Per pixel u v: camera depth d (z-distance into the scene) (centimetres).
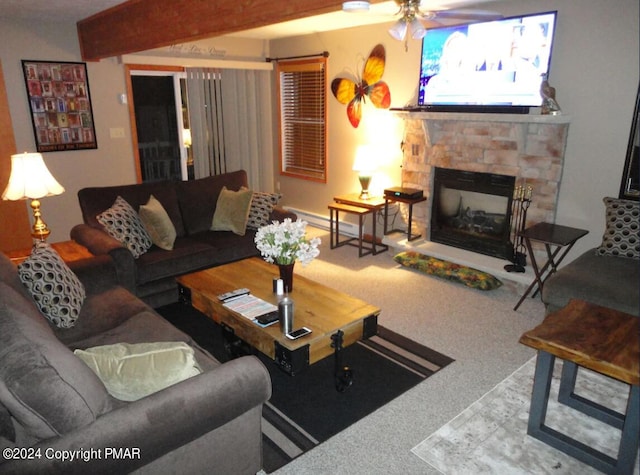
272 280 329
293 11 284
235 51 629
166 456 172
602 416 249
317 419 253
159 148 646
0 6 418
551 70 386
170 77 635
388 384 284
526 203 414
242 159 668
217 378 180
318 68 591
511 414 255
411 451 229
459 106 438
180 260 384
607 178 372
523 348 323
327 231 621
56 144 525
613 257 348
